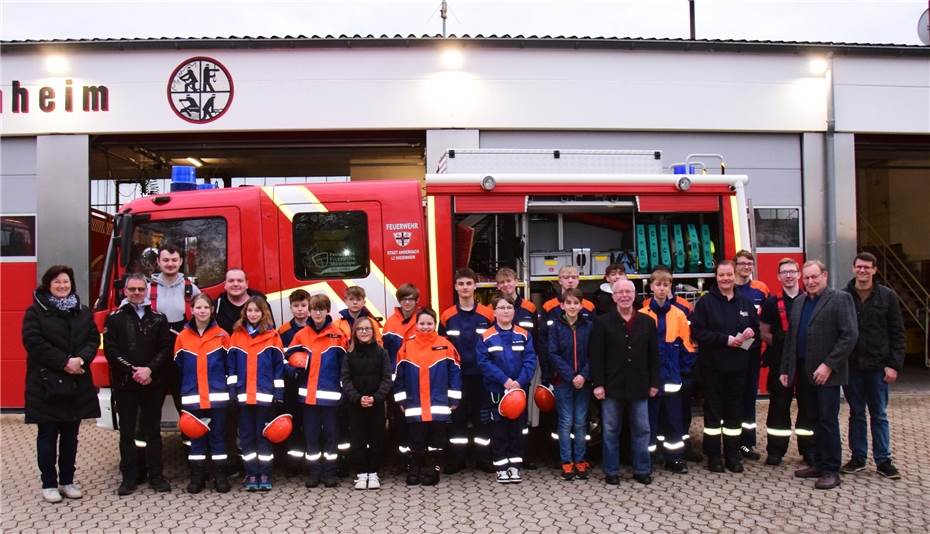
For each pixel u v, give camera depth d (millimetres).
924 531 4164
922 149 10430
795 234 9344
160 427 5367
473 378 5426
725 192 6023
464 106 8883
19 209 8766
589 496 4895
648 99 9117
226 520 4469
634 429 5184
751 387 5754
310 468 5137
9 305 8703
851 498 4793
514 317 5406
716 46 9102
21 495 5105
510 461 5285
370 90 8828
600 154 6363
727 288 5367
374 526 4328
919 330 12211
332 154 10328
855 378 5352
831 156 9297
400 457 5996
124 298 5430
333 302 5570
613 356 5094
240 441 5102
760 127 9250
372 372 5066
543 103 8977
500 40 8820
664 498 4832
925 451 6109
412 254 5656
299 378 5227
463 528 4277
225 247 5598
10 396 8641
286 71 8781
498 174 5852
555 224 6445
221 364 5039
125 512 4660
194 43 8656
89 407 4961
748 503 4707
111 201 11406
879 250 13555
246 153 10141
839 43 9281
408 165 11562
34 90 8688
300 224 5641
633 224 6176
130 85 8719
